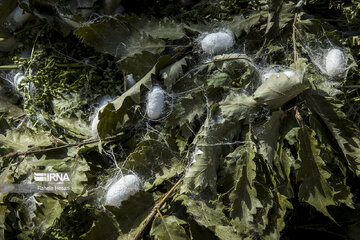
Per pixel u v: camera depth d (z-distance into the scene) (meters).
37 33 0.61
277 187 0.52
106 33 0.56
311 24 0.55
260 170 0.52
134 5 0.61
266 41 0.56
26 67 0.60
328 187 0.51
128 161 0.53
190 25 0.57
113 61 0.59
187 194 0.51
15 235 0.57
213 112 0.53
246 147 0.52
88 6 0.59
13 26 0.62
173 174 0.53
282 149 0.51
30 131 0.56
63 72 0.59
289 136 0.51
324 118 0.52
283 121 0.52
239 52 0.56
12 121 0.60
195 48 0.56
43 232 0.53
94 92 0.59
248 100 0.52
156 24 0.56
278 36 0.56
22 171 0.55
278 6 0.56
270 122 0.51
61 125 0.56
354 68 0.55
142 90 0.55
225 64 0.54
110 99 0.58
